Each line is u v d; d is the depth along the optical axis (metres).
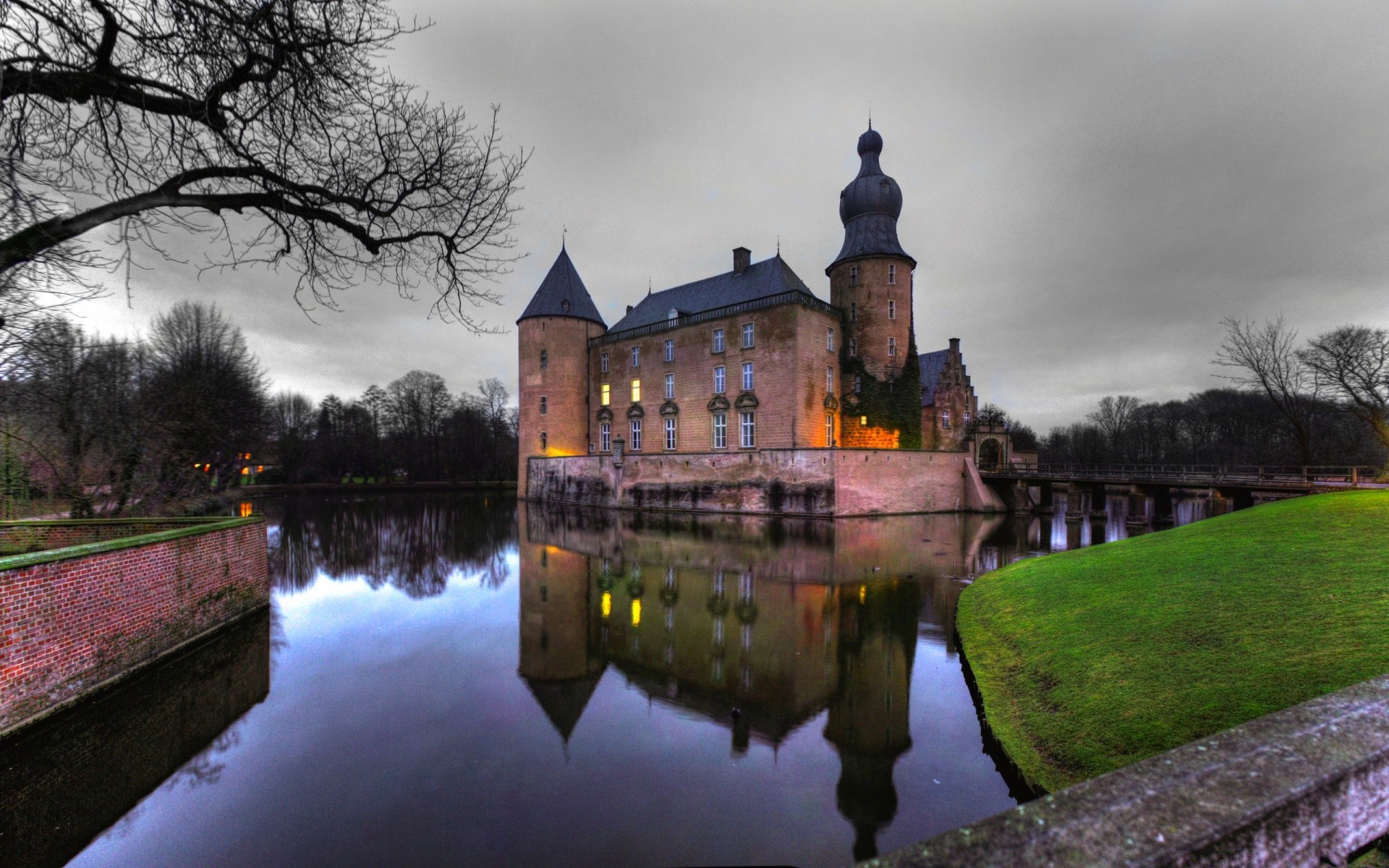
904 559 20.70
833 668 10.29
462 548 25.08
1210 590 9.03
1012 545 24.02
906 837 5.75
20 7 5.08
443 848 5.62
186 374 24.25
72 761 7.34
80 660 8.26
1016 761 6.46
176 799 6.48
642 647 11.68
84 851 5.71
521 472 51.47
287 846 5.70
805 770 6.97
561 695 9.30
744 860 5.44
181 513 22.58
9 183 5.12
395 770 7.06
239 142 6.01
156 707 8.97
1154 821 1.14
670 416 43.69
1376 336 27.41
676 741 7.77
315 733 8.02
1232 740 1.54
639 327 46.03
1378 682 1.97
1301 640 6.57
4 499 17.47
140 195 5.53
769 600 15.09
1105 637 8.44
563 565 20.91
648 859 5.45
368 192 6.70
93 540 13.10
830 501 33.81
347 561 22.48
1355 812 1.43
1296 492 27.72
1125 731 6.15
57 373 14.94
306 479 69.94
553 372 49.09
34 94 5.31
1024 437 83.06
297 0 5.57
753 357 39.00
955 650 11.11
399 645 12.00
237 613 12.52
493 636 12.62
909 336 41.72
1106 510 40.06
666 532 29.02
